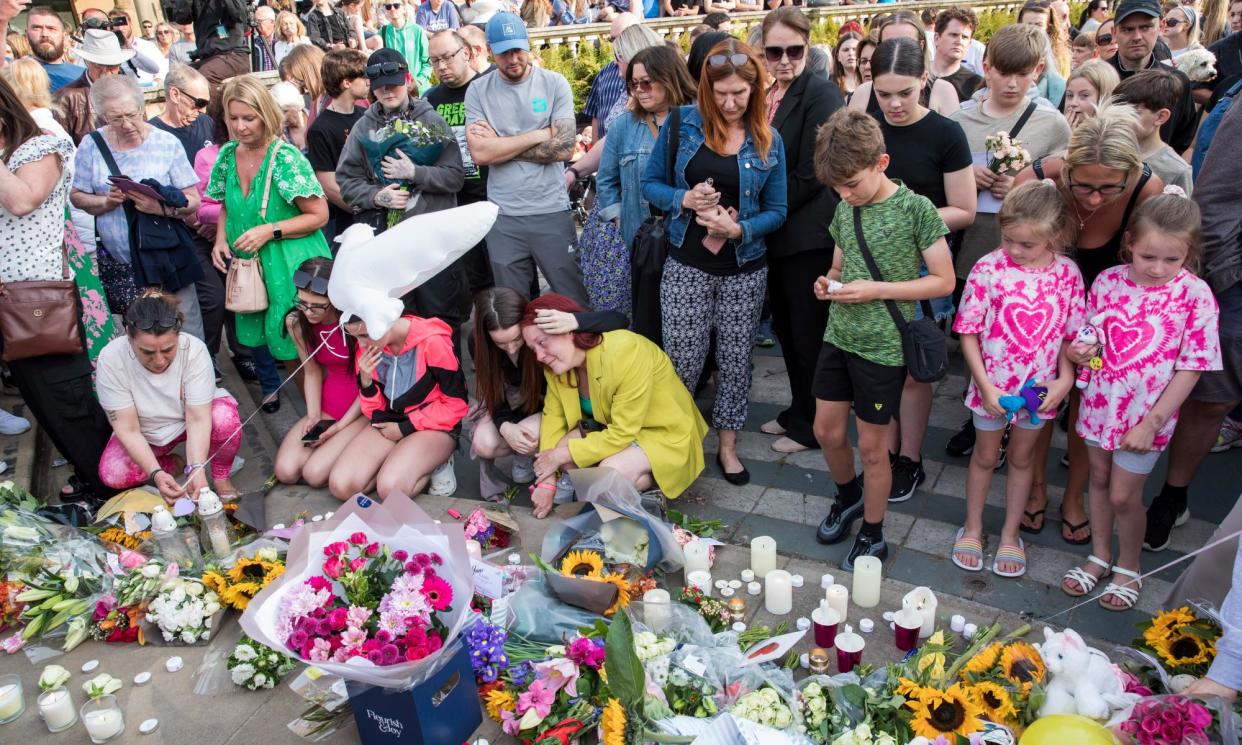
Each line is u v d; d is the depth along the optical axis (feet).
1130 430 9.55
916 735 7.70
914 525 12.02
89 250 15.23
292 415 16.70
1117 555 11.07
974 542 11.07
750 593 10.58
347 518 8.68
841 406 10.78
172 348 12.10
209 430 12.89
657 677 8.34
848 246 10.28
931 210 9.75
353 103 17.69
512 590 10.41
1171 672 7.86
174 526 10.92
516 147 15.37
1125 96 12.35
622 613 7.54
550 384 12.50
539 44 31.42
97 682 9.26
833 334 10.47
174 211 15.06
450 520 12.12
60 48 21.54
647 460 11.88
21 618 10.55
